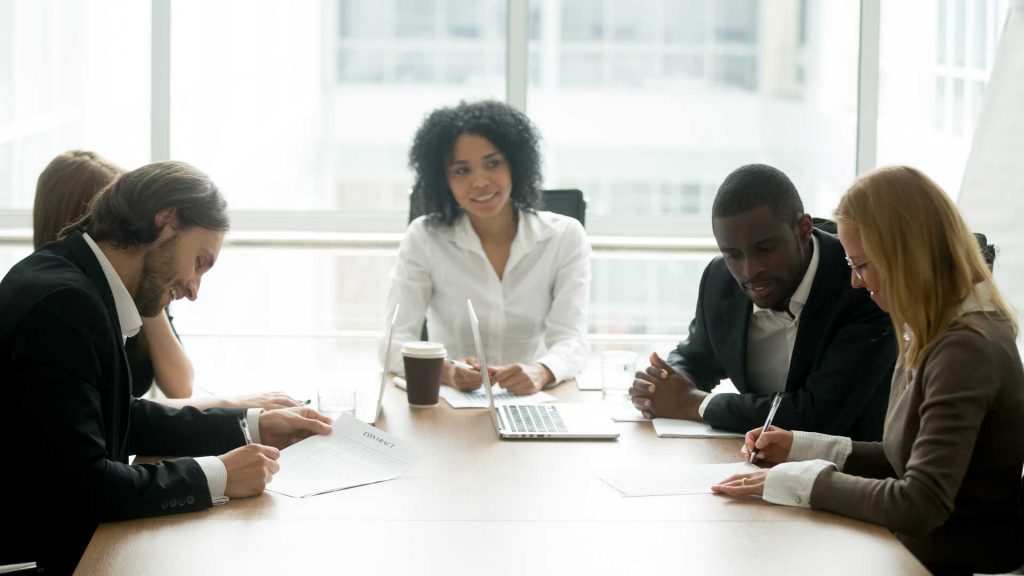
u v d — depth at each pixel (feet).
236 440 7.09
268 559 5.21
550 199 11.06
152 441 7.04
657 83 14.11
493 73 14.14
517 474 6.58
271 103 13.99
